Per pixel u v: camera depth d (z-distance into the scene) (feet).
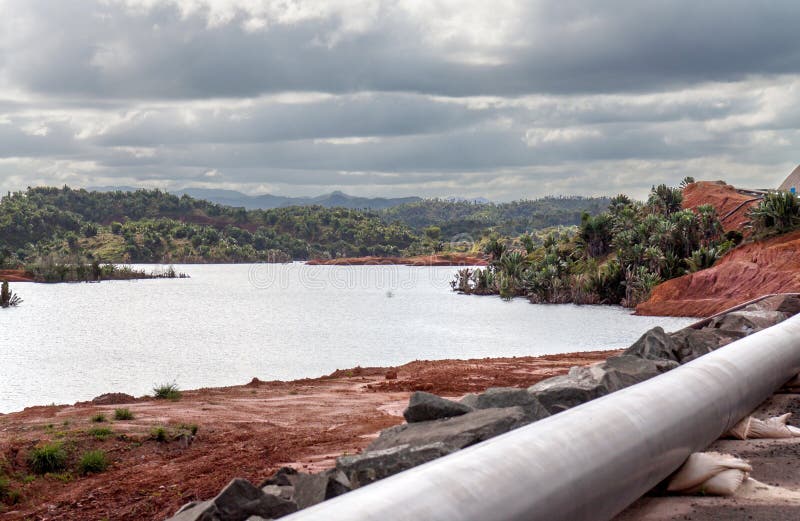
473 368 79.71
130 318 358.02
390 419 50.49
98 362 185.26
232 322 322.34
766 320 38.86
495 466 7.96
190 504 17.94
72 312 407.85
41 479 39.50
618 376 24.80
